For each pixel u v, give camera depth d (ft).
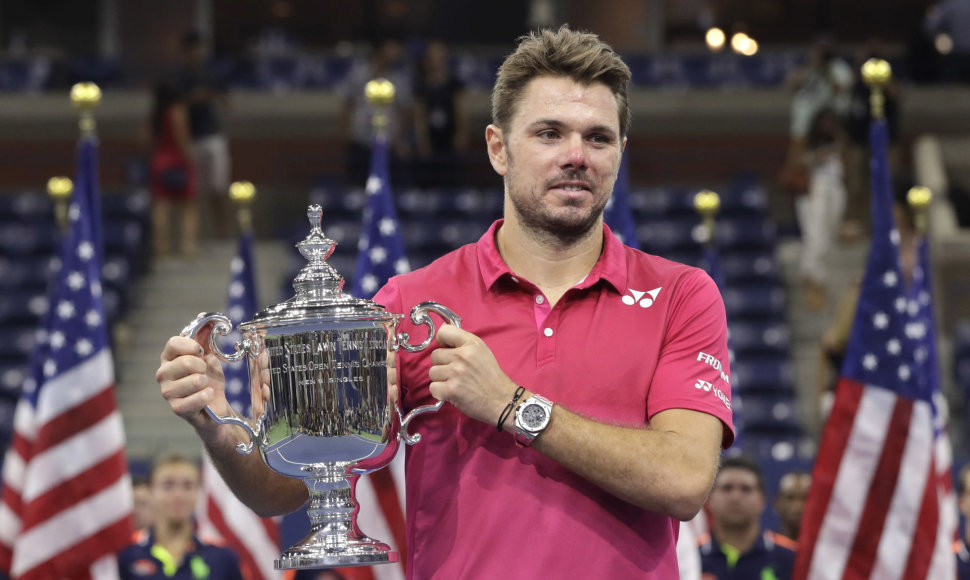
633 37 127.24
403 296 18.48
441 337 16.61
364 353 17.19
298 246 18.02
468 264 18.62
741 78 121.90
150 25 126.31
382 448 17.29
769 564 42.93
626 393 17.51
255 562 48.14
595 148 17.57
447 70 111.45
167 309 87.20
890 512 35.91
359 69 97.25
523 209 17.78
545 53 17.65
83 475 39.65
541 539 16.90
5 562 44.39
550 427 16.31
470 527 17.13
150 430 73.26
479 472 17.28
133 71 125.80
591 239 18.26
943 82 116.26
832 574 35.94
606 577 16.84
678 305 18.06
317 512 17.54
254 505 18.60
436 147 96.53
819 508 36.35
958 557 44.19
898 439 36.14
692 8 128.88
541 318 17.89
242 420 17.17
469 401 16.39
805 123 86.07
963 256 84.84
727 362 18.29
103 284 85.56
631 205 96.12
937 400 44.60
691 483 16.44
